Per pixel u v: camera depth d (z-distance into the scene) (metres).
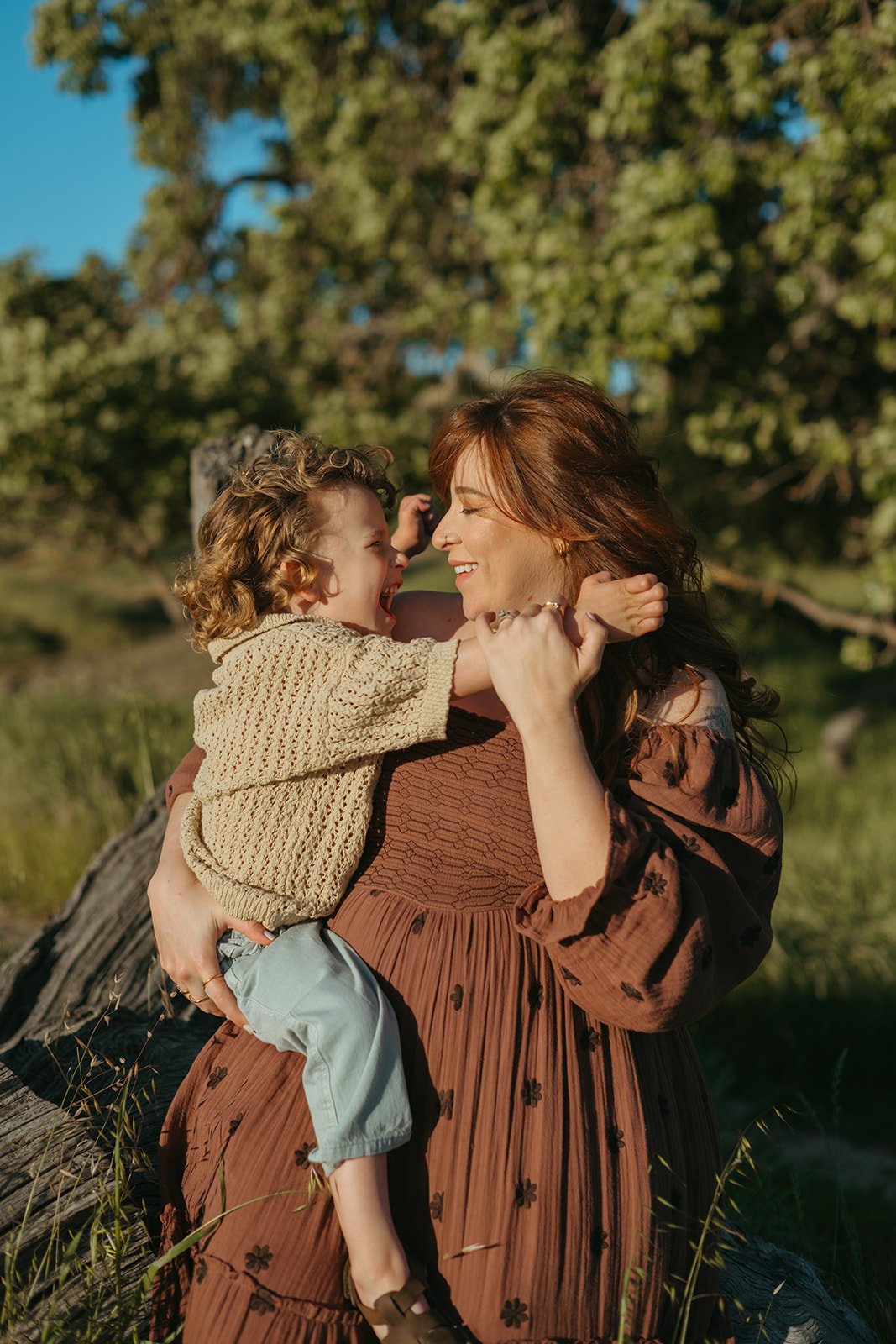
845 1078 5.04
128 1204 1.93
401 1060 1.66
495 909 1.73
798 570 12.90
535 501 1.84
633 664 1.81
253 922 1.82
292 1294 1.59
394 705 1.72
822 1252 3.09
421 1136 1.65
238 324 13.05
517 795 1.76
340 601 1.93
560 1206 1.59
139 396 10.67
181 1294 1.77
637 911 1.57
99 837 5.90
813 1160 4.29
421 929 1.73
